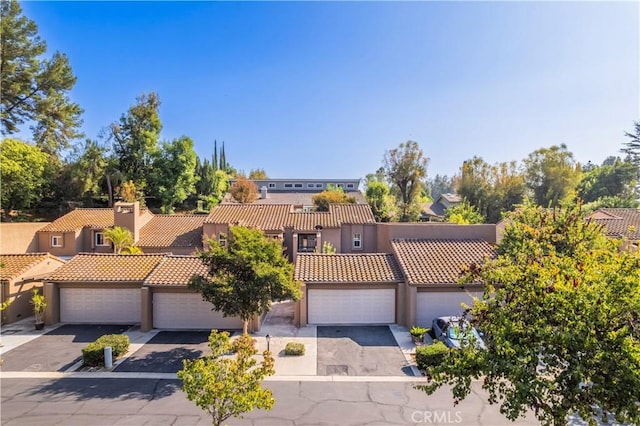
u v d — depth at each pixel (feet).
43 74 130.21
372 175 235.81
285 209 117.70
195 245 108.37
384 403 39.88
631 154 193.26
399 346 57.11
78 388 43.45
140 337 61.41
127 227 110.32
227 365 28.48
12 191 129.29
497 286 26.78
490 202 176.04
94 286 68.54
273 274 51.88
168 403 39.88
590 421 20.22
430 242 78.69
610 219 108.06
